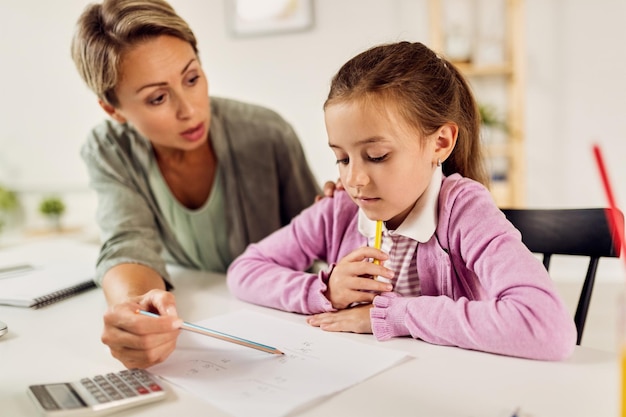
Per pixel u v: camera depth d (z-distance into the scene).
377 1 2.41
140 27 0.96
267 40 2.53
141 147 1.18
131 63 0.97
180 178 1.23
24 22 2.55
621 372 0.44
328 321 0.79
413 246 0.87
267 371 0.64
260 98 2.58
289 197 1.31
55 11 2.52
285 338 0.74
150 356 0.65
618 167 2.34
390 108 0.71
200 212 1.23
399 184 0.73
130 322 0.65
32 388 0.58
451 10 2.41
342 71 0.78
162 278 1.02
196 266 1.31
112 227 1.08
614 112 2.32
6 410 0.58
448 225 0.82
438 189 0.84
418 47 0.81
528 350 0.64
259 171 1.24
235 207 1.23
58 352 0.75
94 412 0.54
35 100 2.62
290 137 1.29
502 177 2.48
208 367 0.66
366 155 0.73
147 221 1.13
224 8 2.54
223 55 2.58
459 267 0.82
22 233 2.58
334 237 0.96
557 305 0.66
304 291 0.85
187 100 1.02
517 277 0.70
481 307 0.69
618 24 2.26
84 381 0.61
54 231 2.51
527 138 2.41
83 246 1.54
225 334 0.72
